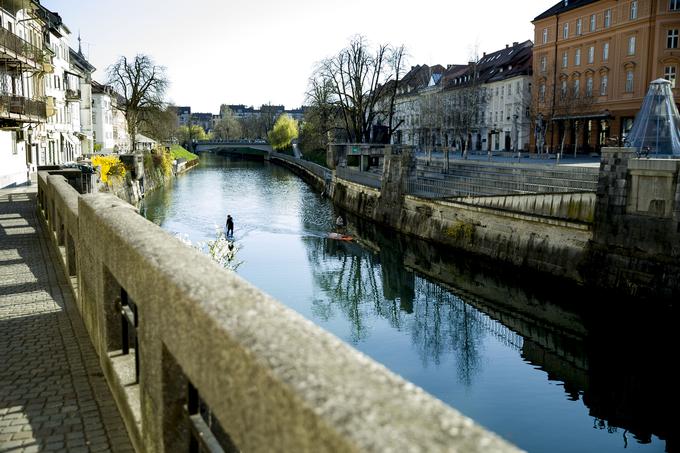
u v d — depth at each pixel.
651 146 35.44
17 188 33.78
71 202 9.23
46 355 6.72
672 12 60.97
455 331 25.72
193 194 69.19
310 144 99.12
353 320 27.44
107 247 4.96
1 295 9.68
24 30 46.47
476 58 77.19
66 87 64.38
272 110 183.25
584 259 28.59
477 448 1.29
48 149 52.66
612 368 21.41
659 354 22.20
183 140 160.50
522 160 61.31
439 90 98.81
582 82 72.00
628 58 64.75
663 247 25.08
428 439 1.33
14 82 40.75
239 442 2.05
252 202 63.53
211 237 42.91
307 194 72.19
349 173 63.62
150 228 4.36
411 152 48.16
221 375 2.19
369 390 1.59
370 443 1.33
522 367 21.73
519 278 32.66
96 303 6.20
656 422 17.52
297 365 1.77
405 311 28.55
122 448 4.45
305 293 31.20
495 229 35.28
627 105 64.75
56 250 13.51
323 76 74.38
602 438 16.33
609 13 67.38
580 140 71.69
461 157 73.00
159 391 3.29
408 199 46.53
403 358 22.95
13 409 5.23
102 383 5.80
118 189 48.16
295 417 1.61
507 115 91.00
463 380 20.67
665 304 24.72
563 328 25.39
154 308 3.26
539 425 17.30
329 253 40.19
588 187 34.12
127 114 77.88
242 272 34.72
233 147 146.38
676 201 24.52
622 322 25.58
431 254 40.47
